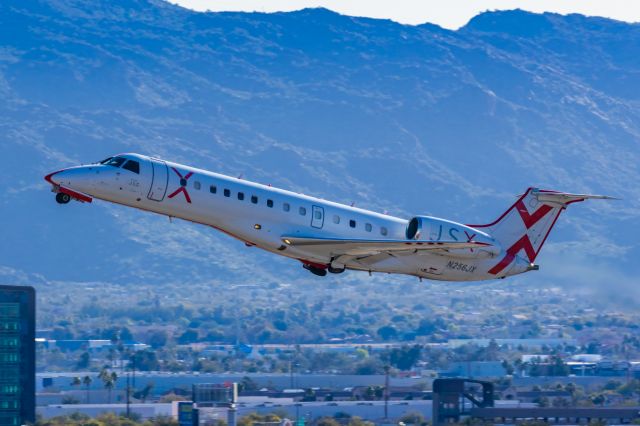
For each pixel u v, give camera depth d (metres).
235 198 166.75
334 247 170.25
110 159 163.88
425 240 176.88
